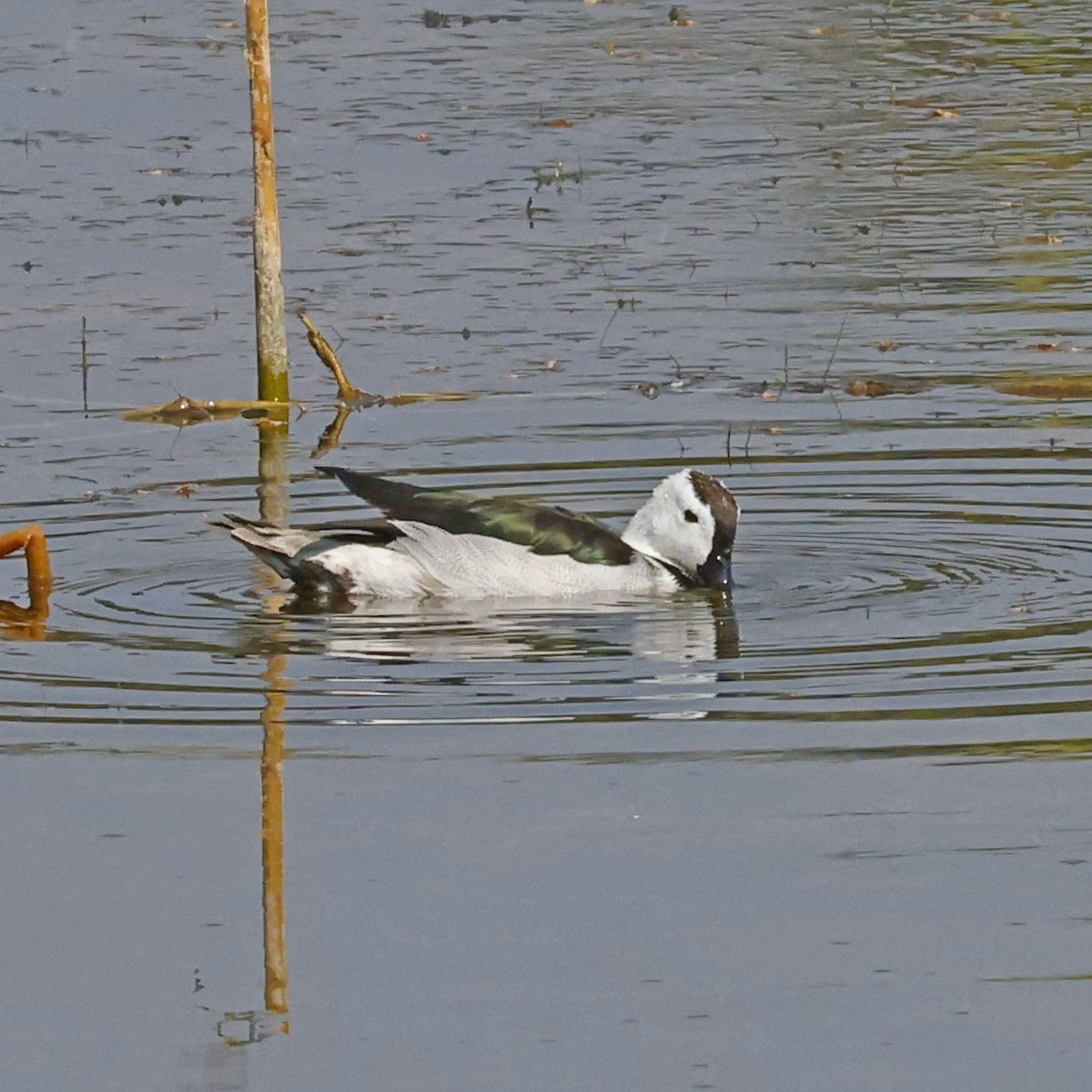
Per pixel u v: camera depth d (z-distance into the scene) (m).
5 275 24.33
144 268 24.61
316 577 15.07
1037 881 10.18
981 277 23.78
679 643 13.85
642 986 9.31
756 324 22.31
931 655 13.40
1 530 16.78
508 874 10.37
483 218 26.50
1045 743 11.80
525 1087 8.57
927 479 17.73
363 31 37.94
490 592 15.05
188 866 10.53
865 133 30.66
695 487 15.24
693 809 11.04
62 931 9.95
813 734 12.03
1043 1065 8.66
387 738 12.08
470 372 20.97
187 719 12.43
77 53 35.91
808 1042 8.87
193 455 18.89
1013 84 33.50
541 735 12.09
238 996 9.35
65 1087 8.71
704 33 37.78
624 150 29.80
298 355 21.83
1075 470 17.81
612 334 22.05
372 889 10.25
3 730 12.28
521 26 38.41
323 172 28.86
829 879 10.25
